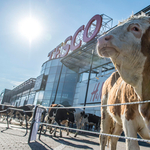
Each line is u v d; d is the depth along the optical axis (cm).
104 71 1812
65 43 2222
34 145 414
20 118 1435
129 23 165
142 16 173
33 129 470
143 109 151
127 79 160
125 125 179
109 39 150
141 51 154
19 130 754
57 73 2586
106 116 300
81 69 2312
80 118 1141
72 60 2105
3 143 375
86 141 698
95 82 1781
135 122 173
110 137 299
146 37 158
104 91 333
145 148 682
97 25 1483
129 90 183
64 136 832
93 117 1308
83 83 2131
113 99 248
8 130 697
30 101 3294
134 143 163
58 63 2650
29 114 1259
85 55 1838
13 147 344
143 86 153
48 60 2884
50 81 2612
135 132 169
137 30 159
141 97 155
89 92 1766
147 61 153
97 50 164
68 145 512
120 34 156
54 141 566
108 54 153
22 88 4838
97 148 506
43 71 2933
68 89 2314
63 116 941
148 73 151
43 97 2575
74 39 1920
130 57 153
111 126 296
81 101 1862
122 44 150
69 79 2386
